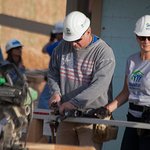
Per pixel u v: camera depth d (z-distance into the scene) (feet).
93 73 30.35
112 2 44.34
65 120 30.35
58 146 25.49
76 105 29.86
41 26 69.46
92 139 30.86
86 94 29.48
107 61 29.96
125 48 44.57
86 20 30.42
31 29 69.56
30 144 25.16
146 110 29.19
